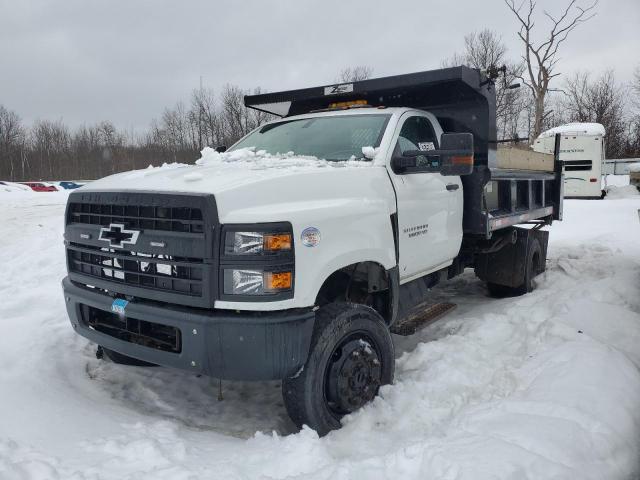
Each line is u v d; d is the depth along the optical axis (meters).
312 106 5.74
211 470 2.75
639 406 3.31
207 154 4.48
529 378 3.82
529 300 5.73
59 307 5.61
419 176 4.41
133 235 3.26
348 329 3.41
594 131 21.06
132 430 3.24
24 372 3.97
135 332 3.40
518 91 26.66
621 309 4.92
